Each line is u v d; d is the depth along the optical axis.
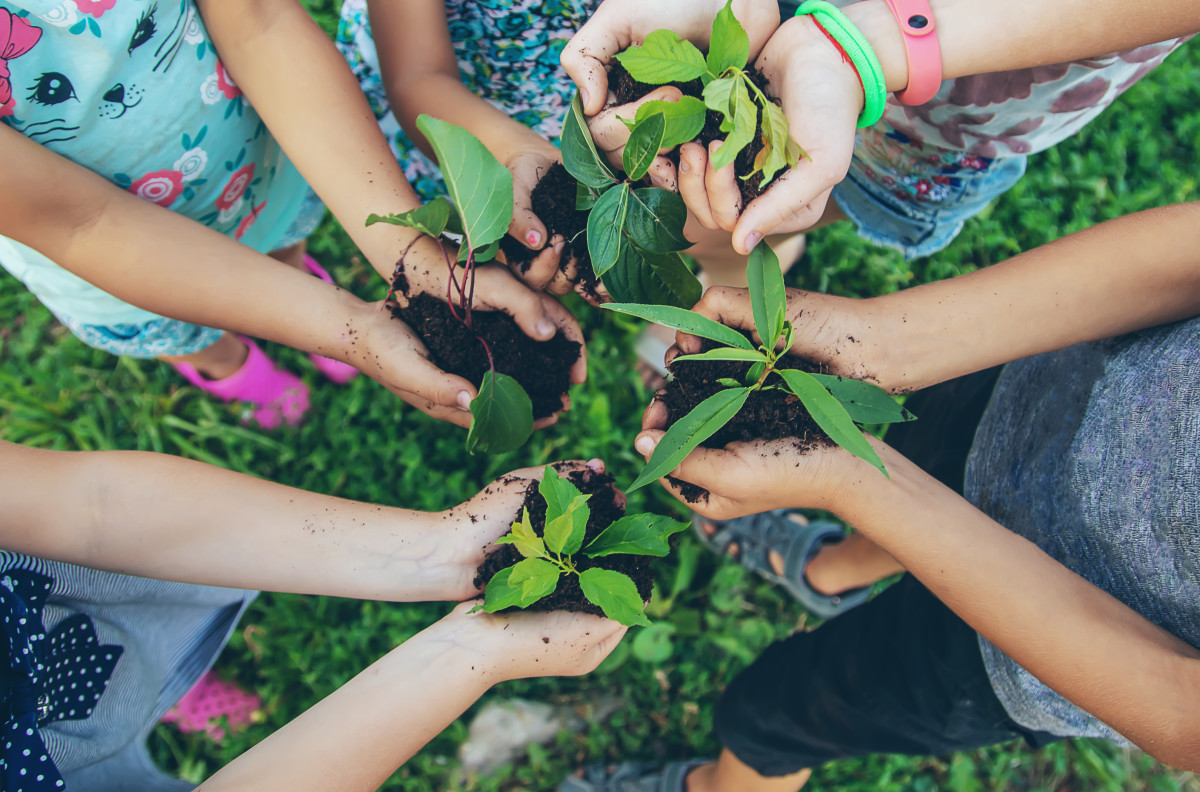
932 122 0.70
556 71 0.79
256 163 0.80
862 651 0.72
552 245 0.63
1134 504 0.55
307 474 1.08
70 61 0.62
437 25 0.72
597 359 1.14
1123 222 0.58
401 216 0.57
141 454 0.59
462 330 0.64
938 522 0.56
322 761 0.53
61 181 0.61
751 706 0.80
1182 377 0.54
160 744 1.00
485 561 0.60
